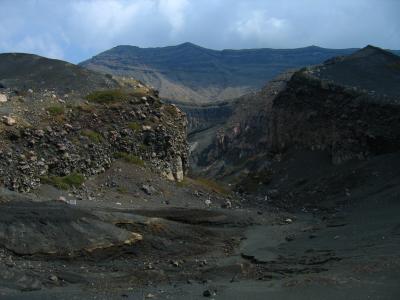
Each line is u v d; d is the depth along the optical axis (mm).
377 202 58312
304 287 24578
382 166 71312
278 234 44500
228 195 68312
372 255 30594
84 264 29844
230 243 39688
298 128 94000
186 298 23266
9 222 30078
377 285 24000
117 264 30672
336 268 28453
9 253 28594
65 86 64625
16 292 23391
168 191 57969
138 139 62406
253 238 42438
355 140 79125
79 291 24266
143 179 57531
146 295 23500
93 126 58781
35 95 59406
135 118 64000
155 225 37344
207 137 179625
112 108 62469
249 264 32000
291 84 98250
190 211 48594
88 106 60656
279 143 99188
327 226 47469
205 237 40062
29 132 50469
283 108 98500
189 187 63281
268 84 172125
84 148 54875
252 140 145875
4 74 68562
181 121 70562
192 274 28906
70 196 47875
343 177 73688
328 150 85625
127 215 37250
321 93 89625
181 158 68312
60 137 53281
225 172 127250
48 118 54406
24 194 44656
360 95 81812
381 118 77062
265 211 58906
